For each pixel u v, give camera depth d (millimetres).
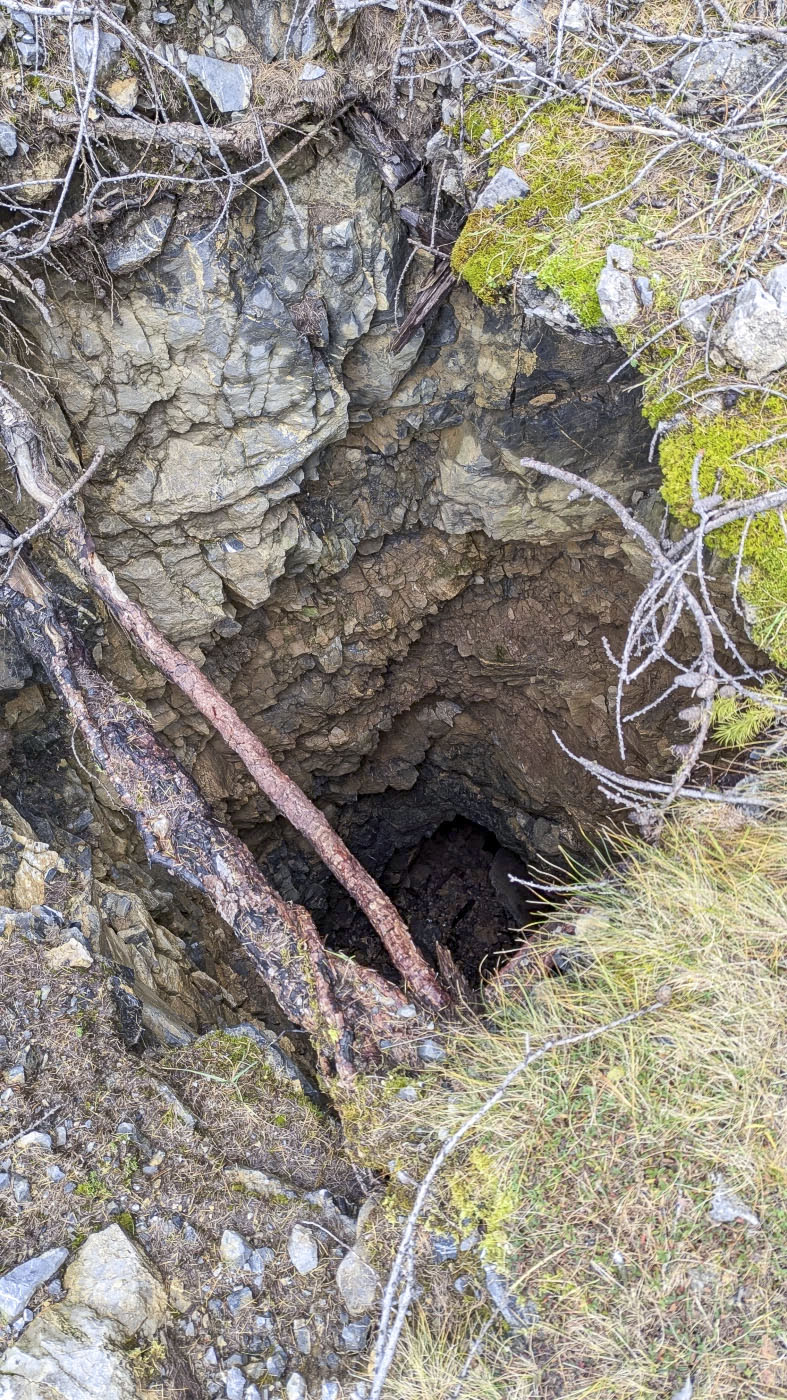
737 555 2264
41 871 2689
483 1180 2018
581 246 2480
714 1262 1842
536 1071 2051
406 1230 1854
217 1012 3223
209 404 3336
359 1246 2072
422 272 3289
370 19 2693
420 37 2660
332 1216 2164
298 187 3012
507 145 2582
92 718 2572
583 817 5020
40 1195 2090
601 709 4480
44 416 3115
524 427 3395
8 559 2691
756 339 2193
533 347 3053
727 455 2320
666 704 4059
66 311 3070
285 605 4301
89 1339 1868
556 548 4066
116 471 3447
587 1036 1975
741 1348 1783
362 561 4383
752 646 3166
